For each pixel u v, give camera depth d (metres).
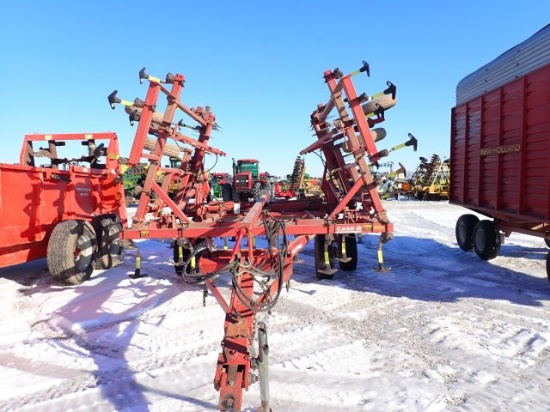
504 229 6.91
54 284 5.91
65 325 4.33
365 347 3.73
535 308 4.75
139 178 12.09
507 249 8.37
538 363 3.38
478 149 6.90
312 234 5.10
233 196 18.39
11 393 3.03
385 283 5.89
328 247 6.02
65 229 5.70
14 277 6.34
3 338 4.04
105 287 5.73
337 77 5.25
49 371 3.37
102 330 4.22
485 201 6.64
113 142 7.83
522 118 5.23
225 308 2.80
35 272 6.68
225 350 2.07
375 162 5.05
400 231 11.48
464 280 6.00
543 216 4.81
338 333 4.06
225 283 5.97
